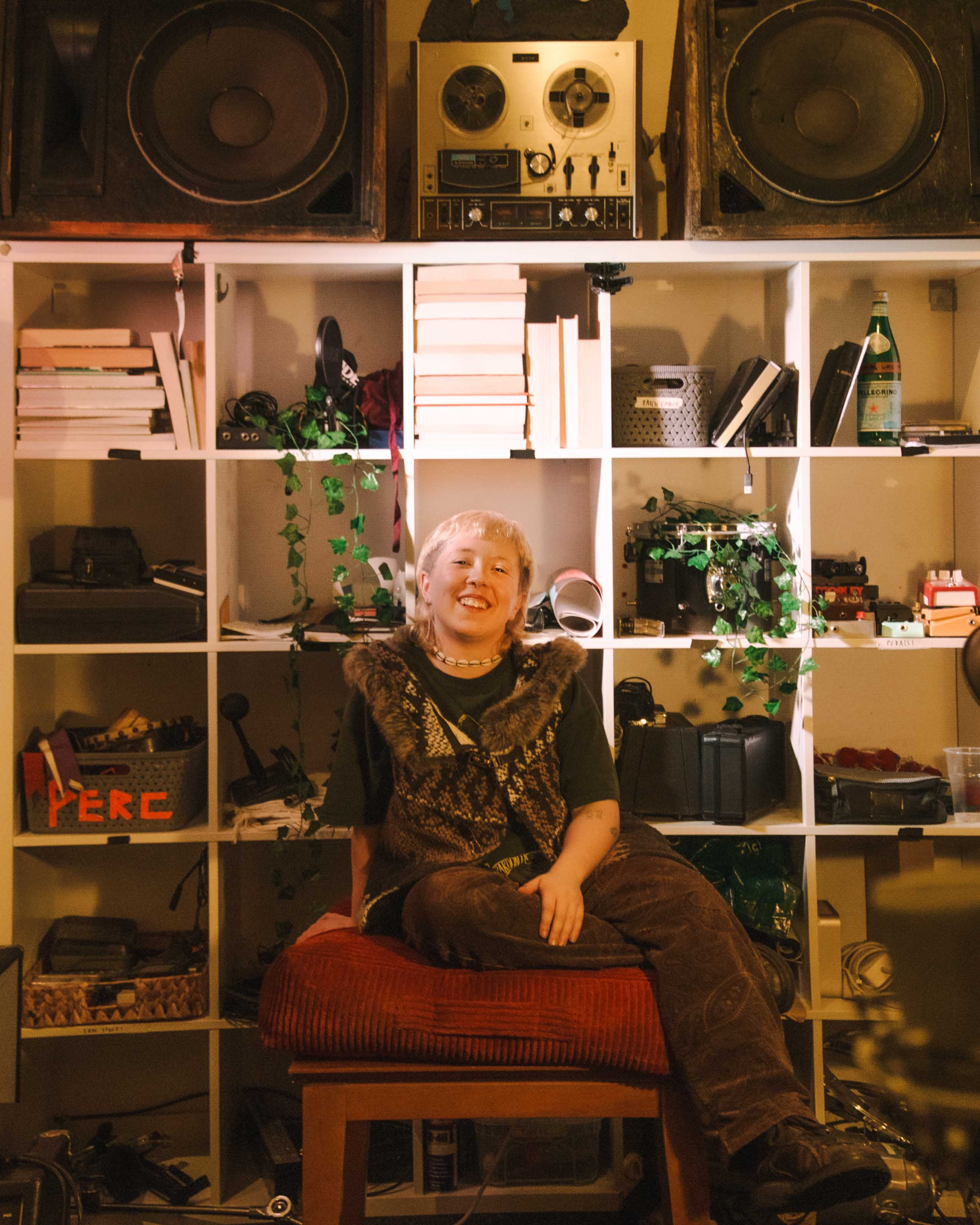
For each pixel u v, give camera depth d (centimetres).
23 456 211
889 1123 214
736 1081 144
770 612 220
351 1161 178
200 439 218
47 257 209
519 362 216
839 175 213
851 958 227
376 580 247
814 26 209
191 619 215
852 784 218
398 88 247
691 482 251
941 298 249
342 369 219
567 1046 151
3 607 211
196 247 211
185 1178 216
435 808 173
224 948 221
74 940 221
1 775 210
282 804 219
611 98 213
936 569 252
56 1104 239
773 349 242
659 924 158
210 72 205
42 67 205
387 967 158
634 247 215
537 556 252
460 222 213
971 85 212
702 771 221
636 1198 207
